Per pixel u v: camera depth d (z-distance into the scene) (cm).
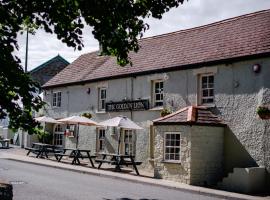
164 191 1400
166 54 2103
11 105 599
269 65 1550
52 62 4103
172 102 1938
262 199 1300
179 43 2131
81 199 1149
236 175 1491
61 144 2811
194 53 1922
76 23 643
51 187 1351
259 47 1611
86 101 2538
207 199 1269
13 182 1431
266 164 1525
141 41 2464
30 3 591
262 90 1567
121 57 768
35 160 2250
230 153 1669
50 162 2178
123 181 1620
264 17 1817
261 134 1555
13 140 3794
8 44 585
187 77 1877
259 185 1491
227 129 1692
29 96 600
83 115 2514
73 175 1727
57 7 607
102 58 2664
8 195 766
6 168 1870
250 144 1593
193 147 1606
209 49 1866
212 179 1645
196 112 1695
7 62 579
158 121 1752
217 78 1750
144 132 2062
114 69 2352
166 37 2305
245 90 1634
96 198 1174
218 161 1672
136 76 2150
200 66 1812
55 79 2933
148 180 1617
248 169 1459
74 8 625
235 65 1681
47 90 2961
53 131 2900
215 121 1688
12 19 594
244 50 1664
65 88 2772
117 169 1906
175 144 1702
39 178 1568
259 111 1531
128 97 2195
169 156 1712
